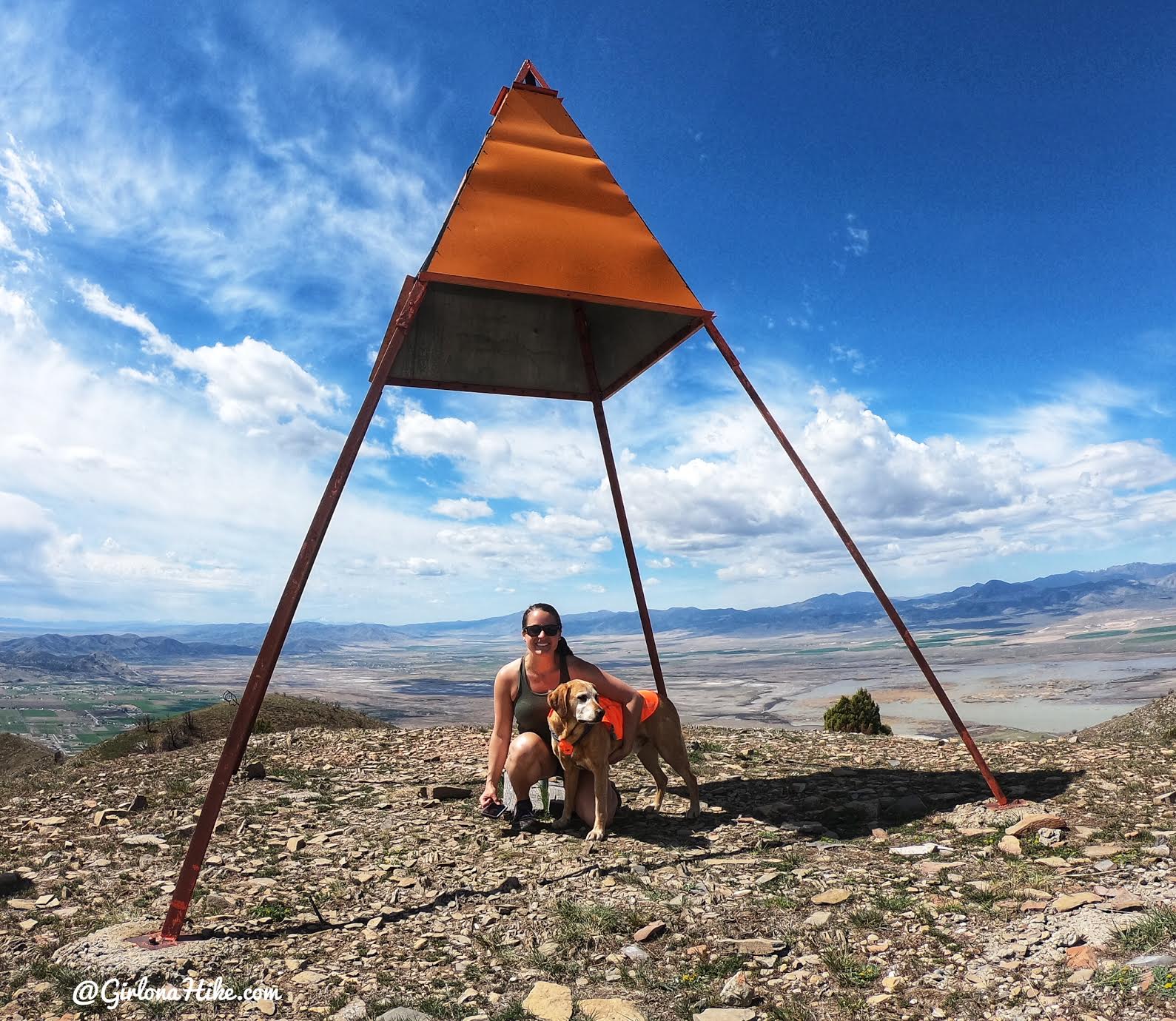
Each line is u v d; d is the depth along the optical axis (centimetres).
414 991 352
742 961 367
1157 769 738
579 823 656
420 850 602
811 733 1203
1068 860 479
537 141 686
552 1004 329
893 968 348
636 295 653
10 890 530
